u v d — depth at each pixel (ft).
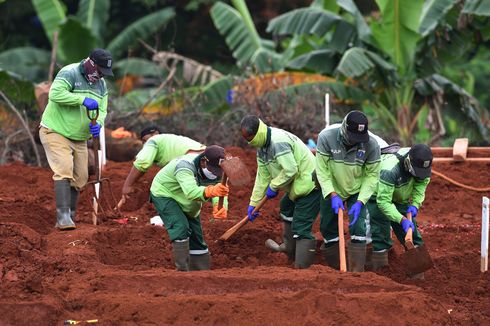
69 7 154.61
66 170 54.24
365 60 92.32
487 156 75.82
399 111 97.14
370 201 50.83
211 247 54.85
